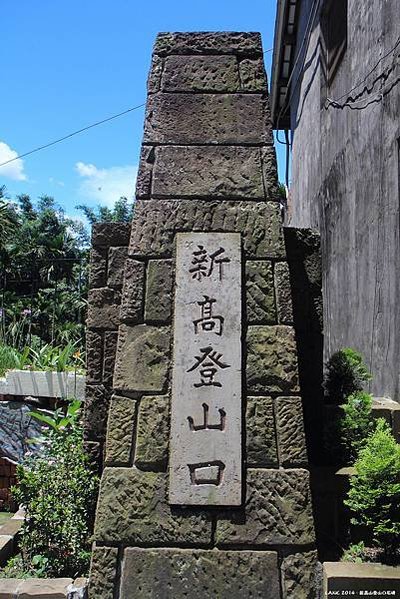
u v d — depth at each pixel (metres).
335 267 7.77
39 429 5.96
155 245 3.73
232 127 3.94
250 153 3.89
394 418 4.64
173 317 3.61
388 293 5.44
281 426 3.45
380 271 5.71
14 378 6.10
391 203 5.40
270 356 3.55
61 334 11.52
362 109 6.48
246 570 3.24
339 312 7.47
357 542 3.73
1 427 6.03
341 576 3.09
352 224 6.86
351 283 6.86
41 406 6.05
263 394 3.50
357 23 6.77
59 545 3.75
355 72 6.84
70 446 4.26
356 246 6.66
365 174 6.33
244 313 3.62
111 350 4.37
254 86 4.02
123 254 4.47
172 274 3.69
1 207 19.41
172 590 3.22
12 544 4.11
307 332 4.32
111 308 4.41
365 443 4.09
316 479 3.88
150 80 4.06
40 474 3.96
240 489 3.33
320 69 8.82
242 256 3.70
